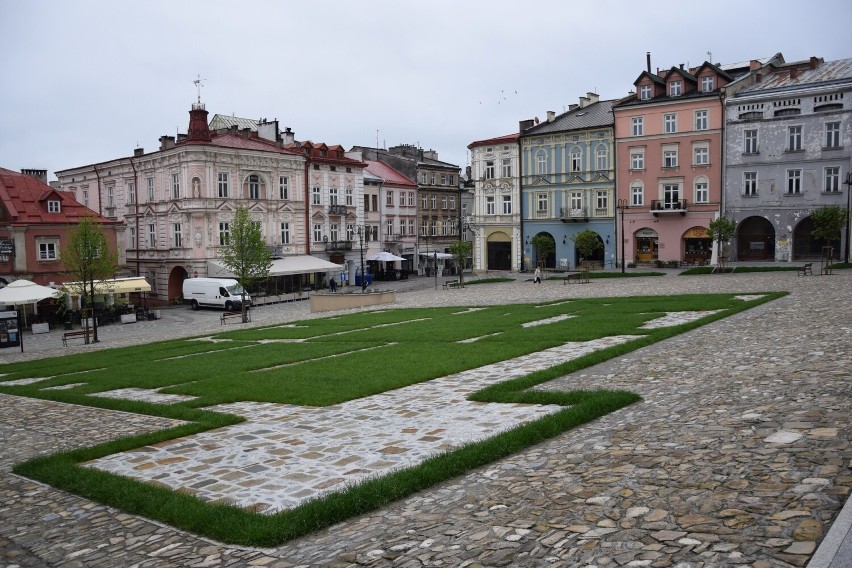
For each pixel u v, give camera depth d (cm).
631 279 5438
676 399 1238
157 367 2312
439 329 2752
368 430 1256
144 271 6819
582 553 640
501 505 803
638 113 6588
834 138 5631
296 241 6944
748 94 6019
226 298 5703
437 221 8962
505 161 7494
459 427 1228
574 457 949
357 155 7975
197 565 740
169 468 1098
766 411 1038
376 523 807
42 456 1213
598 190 6925
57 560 785
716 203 6225
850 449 809
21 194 5575
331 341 2672
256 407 1525
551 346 2112
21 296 4234
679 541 634
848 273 4434
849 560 554
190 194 6159
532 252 7394
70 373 2467
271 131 7288
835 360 1382
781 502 687
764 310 2519
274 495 945
